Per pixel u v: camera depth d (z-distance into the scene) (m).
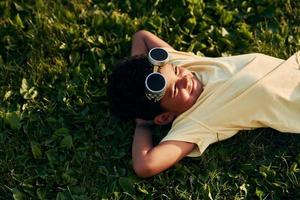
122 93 1.67
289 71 1.69
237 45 1.90
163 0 1.98
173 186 1.67
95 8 1.98
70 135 1.75
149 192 1.66
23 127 1.76
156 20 1.93
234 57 1.74
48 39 1.91
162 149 1.63
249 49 1.89
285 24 1.94
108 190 1.67
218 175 1.68
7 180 1.68
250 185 1.67
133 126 1.77
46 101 1.81
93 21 1.94
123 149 1.74
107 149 1.74
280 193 1.65
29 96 1.81
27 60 1.88
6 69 1.86
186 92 1.65
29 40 1.91
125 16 1.95
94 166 1.71
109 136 1.76
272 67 1.70
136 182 1.66
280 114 1.66
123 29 1.93
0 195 1.67
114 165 1.71
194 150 1.68
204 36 1.91
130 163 1.71
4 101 1.81
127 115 1.72
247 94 1.65
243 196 1.65
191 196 1.65
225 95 1.66
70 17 1.95
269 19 1.96
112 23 1.94
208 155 1.71
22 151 1.73
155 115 1.70
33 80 1.84
